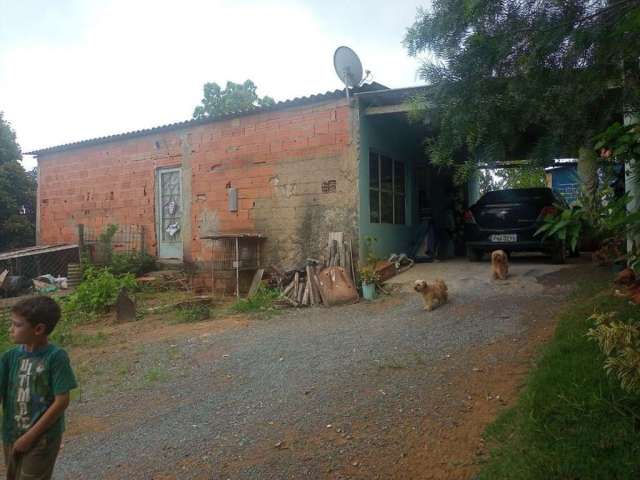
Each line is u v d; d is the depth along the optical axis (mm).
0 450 4531
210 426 4363
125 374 6094
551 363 4230
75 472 3795
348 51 9891
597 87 3662
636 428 3074
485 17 3891
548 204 9805
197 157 12734
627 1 3232
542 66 3791
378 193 11305
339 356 5836
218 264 12258
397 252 12086
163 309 9906
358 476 3357
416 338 6211
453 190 14656
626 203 3086
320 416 4305
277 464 3602
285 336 6996
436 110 4684
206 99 27297
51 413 2738
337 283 9078
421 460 3465
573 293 7355
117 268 13133
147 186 13883
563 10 3611
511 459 3072
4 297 13211
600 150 3592
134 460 3895
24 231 20578
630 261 3582
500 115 4152
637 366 2906
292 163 11078
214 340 7156
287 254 11133
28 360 2832
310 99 10672
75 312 10000
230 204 11992
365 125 10516
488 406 4117
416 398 4441
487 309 7199
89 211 15227
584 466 2801
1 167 20531
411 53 4410
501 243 10164
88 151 15188
